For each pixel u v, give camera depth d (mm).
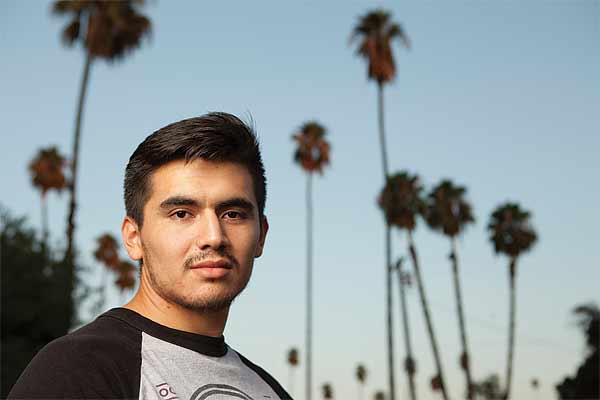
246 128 1810
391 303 33656
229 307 1789
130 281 49625
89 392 1460
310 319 39344
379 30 33562
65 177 36469
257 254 1947
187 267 1699
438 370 38344
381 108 34875
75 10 24766
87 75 25250
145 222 1755
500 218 40250
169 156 1728
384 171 35219
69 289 20469
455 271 41625
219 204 1730
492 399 78125
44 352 1517
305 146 38812
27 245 20375
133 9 24984
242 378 1850
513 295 41281
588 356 39312
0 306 18672
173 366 1655
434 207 38406
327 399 74188
